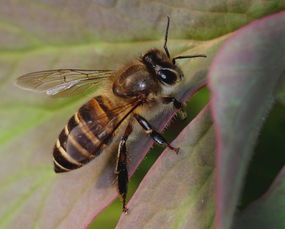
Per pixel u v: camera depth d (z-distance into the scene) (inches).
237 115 2.7
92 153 3.3
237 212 3.0
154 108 3.4
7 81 3.4
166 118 3.3
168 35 3.3
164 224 3.1
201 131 3.1
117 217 3.7
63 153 3.3
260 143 3.5
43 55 3.4
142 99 3.4
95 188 3.3
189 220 3.1
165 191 3.1
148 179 3.1
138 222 3.1
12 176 3.4
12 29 3.3
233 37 2.9
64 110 3.4
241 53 2.8
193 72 3.3
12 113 3.4
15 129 3.4
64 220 3.3
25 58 3.4
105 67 3.4
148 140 3.3
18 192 3.3
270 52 2.9
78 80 3.4
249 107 2.8
